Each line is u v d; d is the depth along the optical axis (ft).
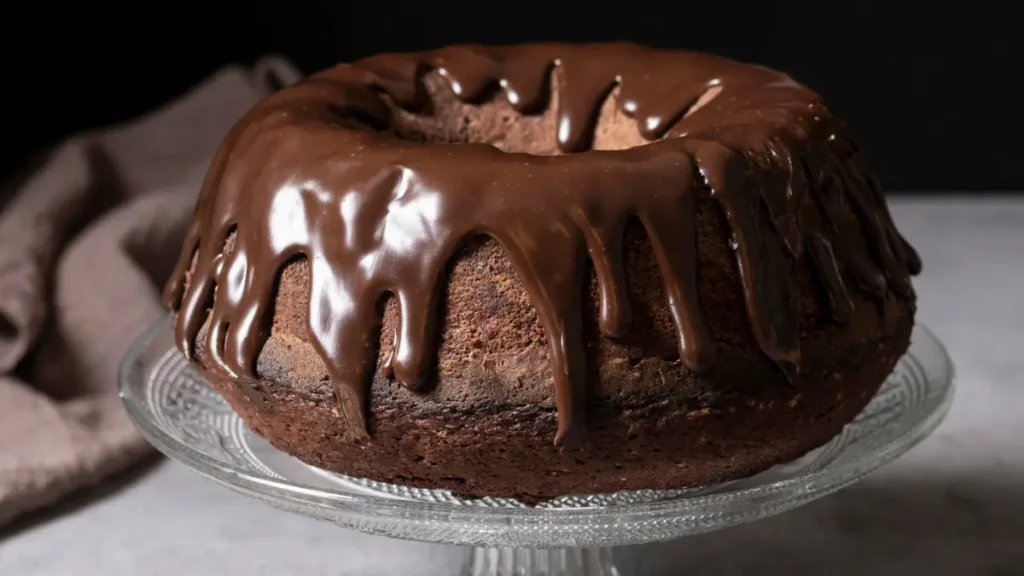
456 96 2.23
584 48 2.27
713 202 1.86
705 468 1.90
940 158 3.40
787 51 3.32
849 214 1.98
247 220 1.92
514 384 1.84
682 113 2.14
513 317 1.84
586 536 1.82
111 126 3.14
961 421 2.50
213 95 2.97
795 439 1.92
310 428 1.91
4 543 2.27
